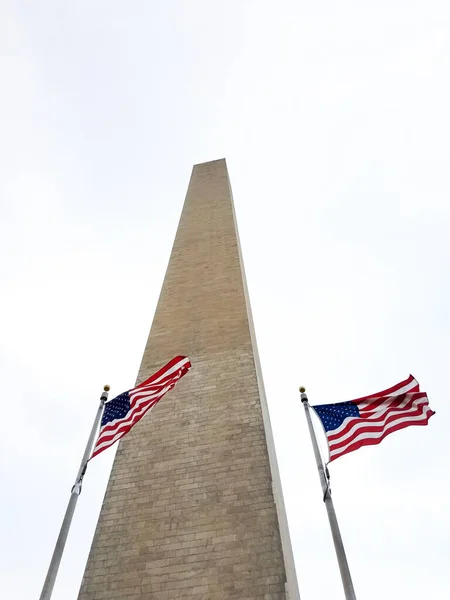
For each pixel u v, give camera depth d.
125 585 13.00
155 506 14.73
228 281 23.67
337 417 13.35
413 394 13.39
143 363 19.91
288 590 12.10
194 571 12.92
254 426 16.31
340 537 11.56
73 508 12.84
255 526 13.55
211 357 19.55
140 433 17.12
